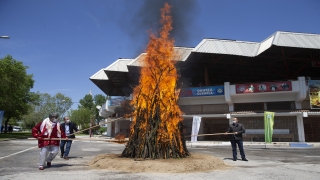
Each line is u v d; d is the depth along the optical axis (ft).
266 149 56.49
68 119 30.86
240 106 93.56
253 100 90.48
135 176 17.37
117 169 20.27
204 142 81.71
